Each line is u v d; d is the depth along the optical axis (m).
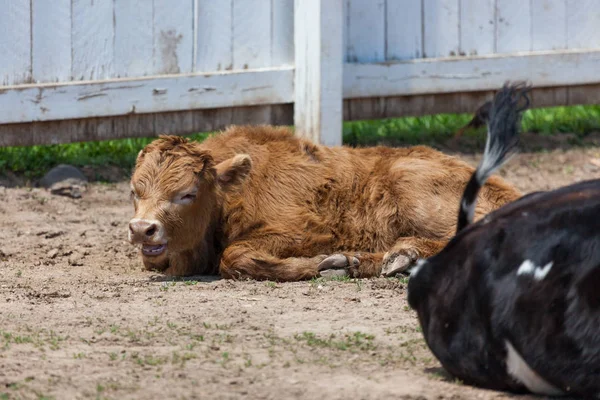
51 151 18.27
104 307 10.55
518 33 19.19
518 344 7.19
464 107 19.16
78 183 16.97
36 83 16.86
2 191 16.59
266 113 17.95
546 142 19.83
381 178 12.98
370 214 12.87
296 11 17.47
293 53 17.95
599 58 19.39
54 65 16.95
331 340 9.27
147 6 17.23
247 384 7.98
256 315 10.24
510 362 7.32
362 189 12.99
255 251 12.23
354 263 12.25
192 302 10.80
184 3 17.39
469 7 18.89
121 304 10.71
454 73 18.72
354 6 18.28
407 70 18.48
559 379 7.10
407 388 7.85
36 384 7.91
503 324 7.23
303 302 10.84
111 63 17.19
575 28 19.48
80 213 15.96
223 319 10.05
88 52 17.08
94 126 17.17
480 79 18.88
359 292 11.38
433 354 8.01
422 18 18.70
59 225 15.26
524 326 7.15
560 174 18.33
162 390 7.82
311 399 7.64
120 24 17.14
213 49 17.61
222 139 13.16
